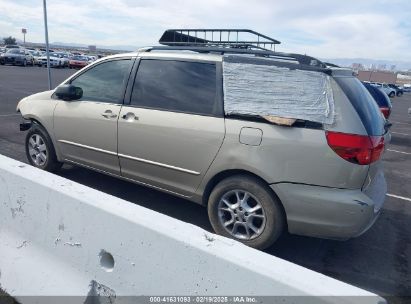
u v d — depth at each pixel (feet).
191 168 11.84
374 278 10.49
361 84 12.06
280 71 10.73
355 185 10.04
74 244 7.01
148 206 14.06
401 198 18.19
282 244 12.09
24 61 128.88
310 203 10.17
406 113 79.51
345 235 10.19
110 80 13.96
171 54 12.69
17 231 8.13
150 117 12.44
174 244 5.65
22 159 19.15
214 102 11.44
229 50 12.03
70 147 14.98
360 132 9.96
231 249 5.33
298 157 10.15
